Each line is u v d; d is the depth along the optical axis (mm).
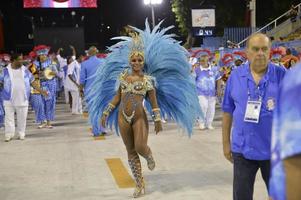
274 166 1532
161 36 6383
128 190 6156
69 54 35031
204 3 33531
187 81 6398
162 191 6047
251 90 3779
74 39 35156
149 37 6383
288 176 1460
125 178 6754
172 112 6461
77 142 9781
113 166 7500
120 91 5930
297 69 1494
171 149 8750
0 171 7387
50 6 32969
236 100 3859
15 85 10086
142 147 5656
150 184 6395
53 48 35000
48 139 10273
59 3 32938
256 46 3695
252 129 3764
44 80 11867
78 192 6129
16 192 6215
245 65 3934
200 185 6289
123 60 6438
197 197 5762
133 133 5770
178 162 7680
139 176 5895
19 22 44156
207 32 26203
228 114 4039
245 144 3811
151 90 5797
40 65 11930
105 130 10398
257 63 3709
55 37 34938
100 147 9141
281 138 1486
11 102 10125
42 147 9336
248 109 3768
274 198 1536
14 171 7359
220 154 8219
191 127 6516
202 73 10766
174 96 6355
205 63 10773
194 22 26125
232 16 33188
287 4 30422
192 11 26078
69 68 14617
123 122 5758
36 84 11570
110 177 6840
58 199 5863
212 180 6527
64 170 7340
